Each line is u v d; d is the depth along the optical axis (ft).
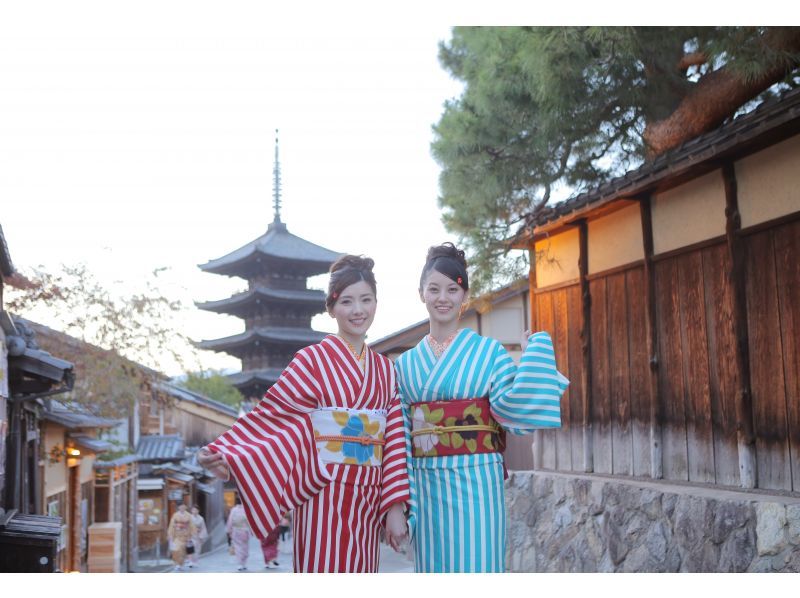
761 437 19.95
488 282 32.17
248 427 10.70
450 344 11.65
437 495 11.23
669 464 23.84
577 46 22.12
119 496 65.31
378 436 10.84
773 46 19.57
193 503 100.17
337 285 11.02
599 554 24.68
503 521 11.42
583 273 28.78
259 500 10.34
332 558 10.32
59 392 30.22
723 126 19.88
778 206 19.52
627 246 26.35
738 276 20.80
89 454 51.93
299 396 10.62
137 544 77.97
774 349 19.54
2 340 26.58
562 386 11.39
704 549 19.48
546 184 28.17
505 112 26.30
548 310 31.50
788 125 18.30
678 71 24.64
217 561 65.82
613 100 24.82
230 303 131.75
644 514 22.36
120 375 49.32
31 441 35.99
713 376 21.90
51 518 29.68
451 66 30.91
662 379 24.27
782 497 18.22
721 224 21.72
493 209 29.84
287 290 132.36
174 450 84.43
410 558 44.83
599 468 27.68
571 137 26.07
